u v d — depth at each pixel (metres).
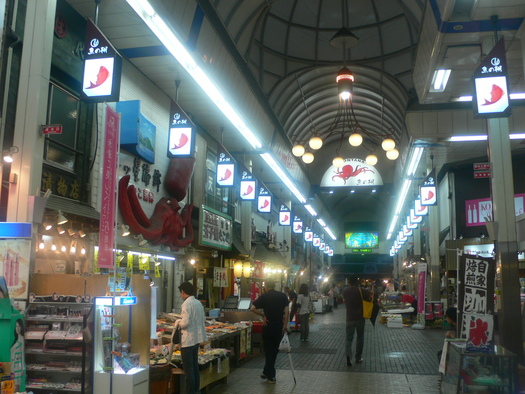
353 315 10.81
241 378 9.24
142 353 6.46
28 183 6.55
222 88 11.38
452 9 8.66
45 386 5.91
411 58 17.77
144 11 7.56
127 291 6.51
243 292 20.06
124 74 10.21
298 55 18.58
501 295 10.44
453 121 16.45
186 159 12.49
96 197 9.07
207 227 13.59
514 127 14.88
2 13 6.79
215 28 9.83
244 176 16.75
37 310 6.13
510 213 10.70
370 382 8.80
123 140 9.77
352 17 17.94
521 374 6.01
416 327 19.64
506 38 9.70
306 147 26.38
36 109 6.77
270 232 25.95
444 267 23.31
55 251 8.04
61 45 8.40
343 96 12.34
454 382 6.34
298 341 15.29
